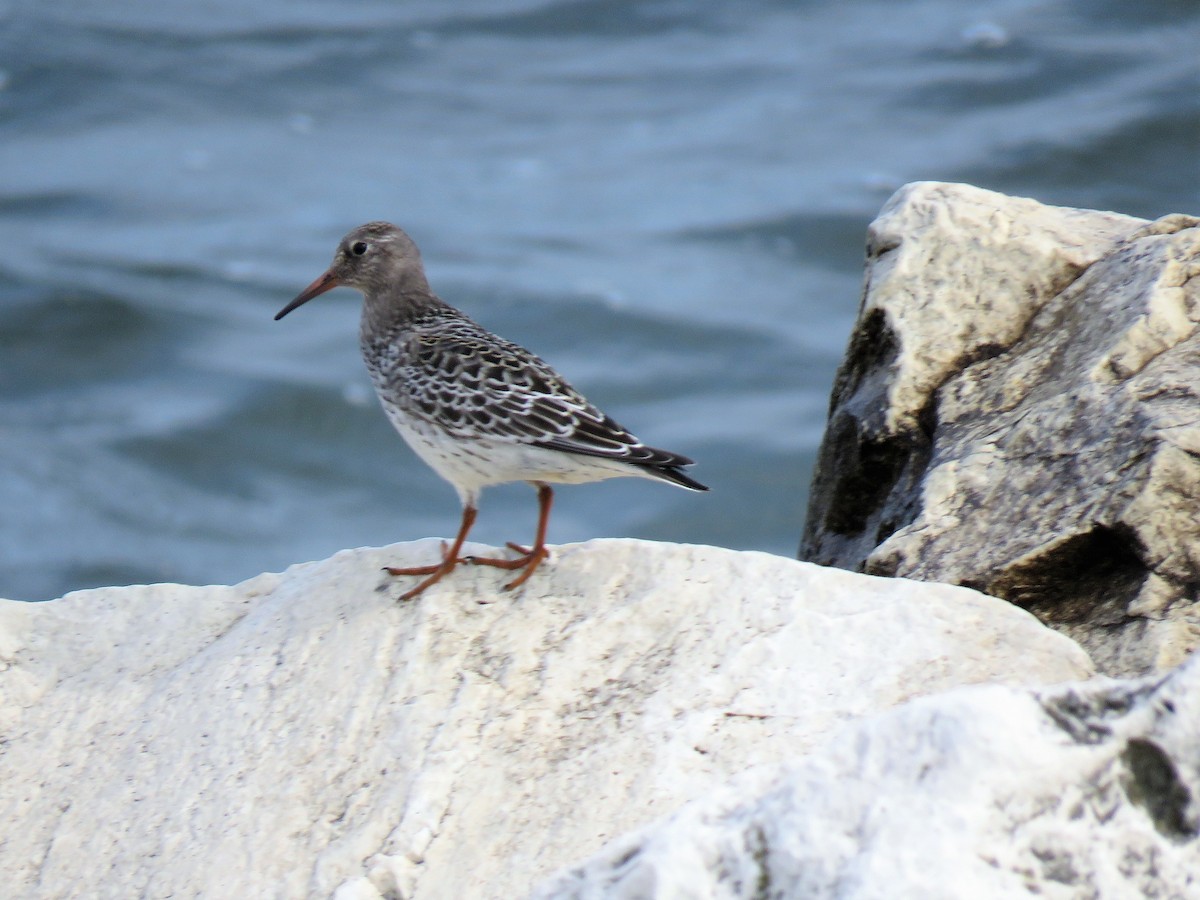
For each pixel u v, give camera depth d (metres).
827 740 8.34
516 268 45.12
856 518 12.99
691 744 8.53
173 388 40.28
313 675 9.87
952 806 6.25
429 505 35.78
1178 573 9.77
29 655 10.80
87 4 68.50
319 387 39.94
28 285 44.78
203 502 35.66
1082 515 10.16
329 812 8.89
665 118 56.84
